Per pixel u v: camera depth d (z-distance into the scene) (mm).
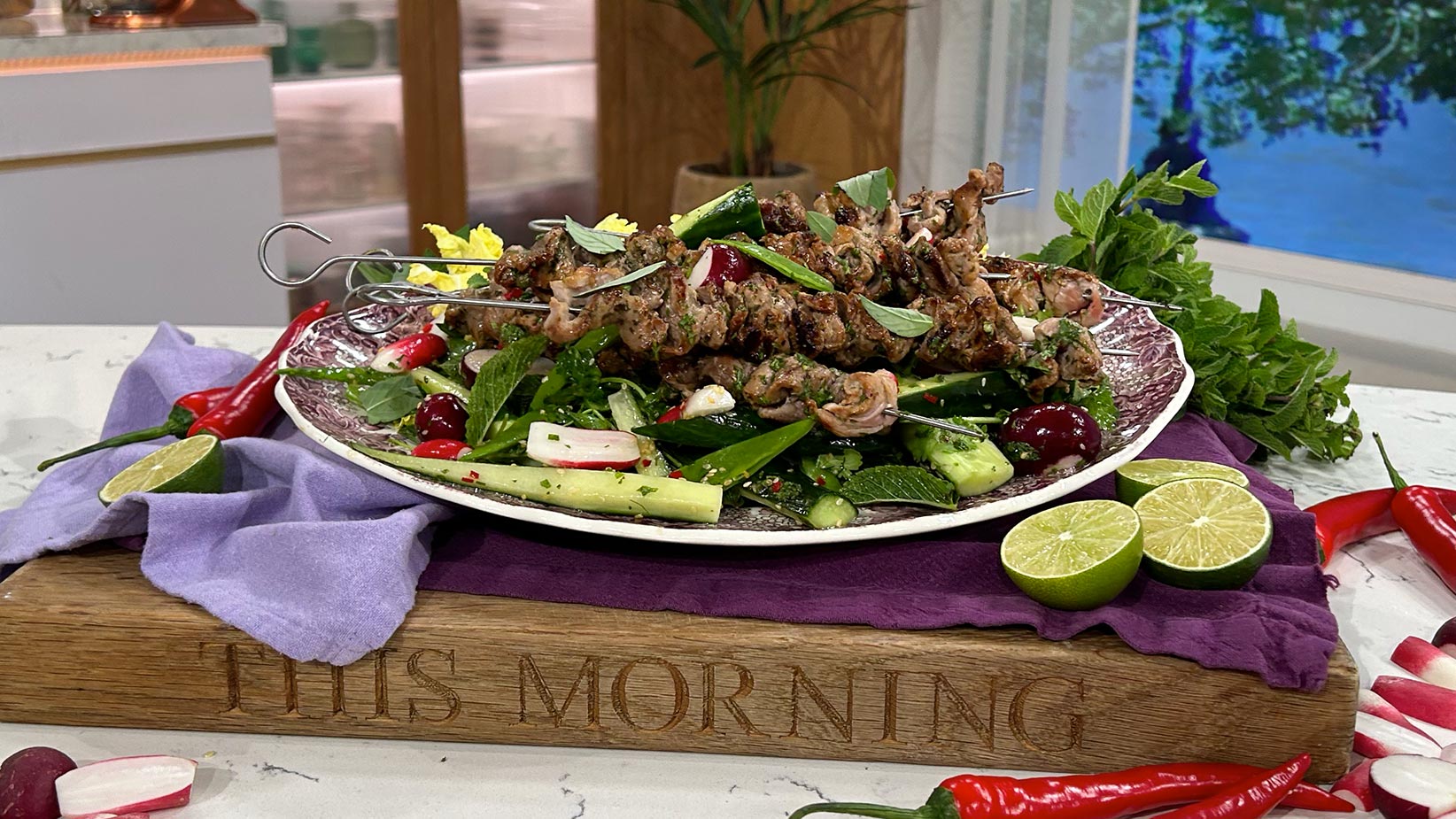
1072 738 851
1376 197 2443
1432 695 870
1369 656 907
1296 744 837
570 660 855
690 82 3154
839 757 862
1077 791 817
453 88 2781
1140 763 851
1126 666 836
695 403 943
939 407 961
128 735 873
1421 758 812
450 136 2811
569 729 866
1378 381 2277
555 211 3074
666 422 945
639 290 950
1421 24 2314
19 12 2201
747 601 866
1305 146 2506
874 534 878
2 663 867
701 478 921
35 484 1052
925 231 1010
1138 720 844
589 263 983
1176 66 2635
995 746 854
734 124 2684
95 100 2029
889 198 1048
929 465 939
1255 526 889
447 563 902
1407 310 2227
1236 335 1062
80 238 2084
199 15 2154
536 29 2887
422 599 877
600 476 914
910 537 931
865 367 998
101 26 2143
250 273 2256
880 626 853
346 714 869
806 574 898
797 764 860
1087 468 913
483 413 963
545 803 828
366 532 874
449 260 1004
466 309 1020
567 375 969
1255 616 847
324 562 864
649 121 3125
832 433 940
